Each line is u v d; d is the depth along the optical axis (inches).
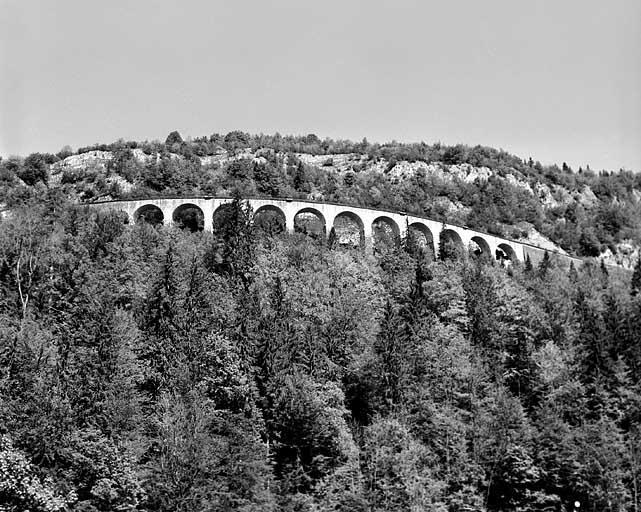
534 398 3356.3
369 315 3713.1
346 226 6993.1
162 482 2471.7
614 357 3412.9
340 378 3243.1
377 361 3201.3
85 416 2647.6
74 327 3157.0
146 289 3688.5
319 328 3528.5
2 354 2906.0
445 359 3277.6
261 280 4055.1
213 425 2824.8
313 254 4589.1
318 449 2876.5
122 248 4146.2
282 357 3115.2
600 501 2805.1
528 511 2847.0
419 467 2785.4
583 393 3235.7
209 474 2549.2
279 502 2603.3
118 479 2465.6
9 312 3508.9
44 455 2486.5
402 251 4921.3
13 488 2329.0
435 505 2608.3
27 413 2578.7
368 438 2869.1
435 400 3179.1
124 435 2640.3
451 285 4101.9
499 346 3661.4
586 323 3627.0
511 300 3991.1
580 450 2886.3
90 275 3713.1
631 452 2913.4
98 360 2807.6
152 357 3120.1
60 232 4389.8
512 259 6053.2
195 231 5703.7
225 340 3144.7
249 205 5039.4
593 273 5723.4
